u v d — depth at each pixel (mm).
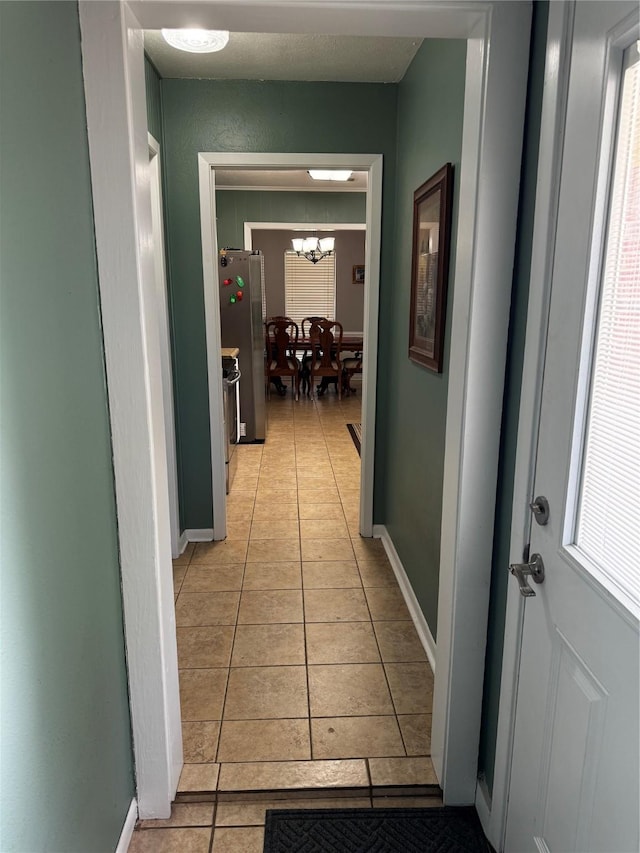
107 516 1364
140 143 1315
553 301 1138
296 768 1756
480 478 1462
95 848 1285
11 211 885
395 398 3043
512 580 1346
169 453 3039
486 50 1248
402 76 2846
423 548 2414
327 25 1293
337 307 9578
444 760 1639
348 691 2107
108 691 1374
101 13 1180
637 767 877
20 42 921
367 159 3006
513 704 1372
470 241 1359
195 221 3051
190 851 1509
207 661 2277
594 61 966
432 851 1517
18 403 902
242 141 2967
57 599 1056
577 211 1035
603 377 992
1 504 846
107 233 1277
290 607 2678
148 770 1573
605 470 989
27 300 940
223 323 5395
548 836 1193
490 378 1406
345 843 1534
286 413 6980
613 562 963
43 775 995
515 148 1293
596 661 993
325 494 4207
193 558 3182
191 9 1224
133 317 1318
